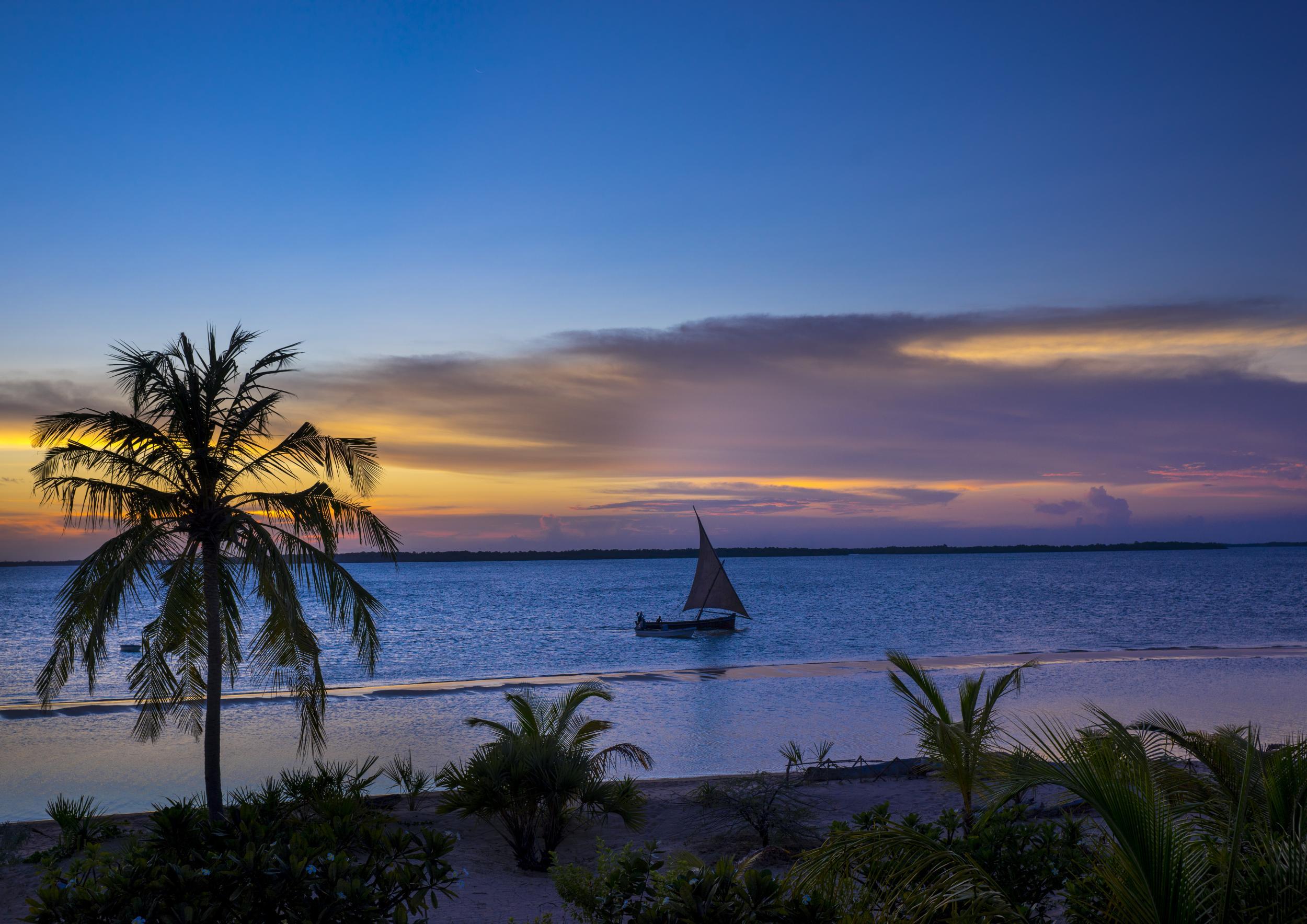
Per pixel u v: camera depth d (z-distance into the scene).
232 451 14.80
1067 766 5.56
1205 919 5.06
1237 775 7.28
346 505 15.00
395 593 160.25
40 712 33.09
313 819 10.74
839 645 61.50
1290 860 5.20
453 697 36.75
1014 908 5.61
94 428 13.73
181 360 14.48
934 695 12.41
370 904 5.89
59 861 12.59
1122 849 5.12
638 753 16.77
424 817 16.36
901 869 5.91
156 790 21.80
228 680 41.00
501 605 119.38
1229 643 57.28
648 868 6.38
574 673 45.56
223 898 5.75
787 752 25.31
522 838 14.17
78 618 13.61
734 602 71.62
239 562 14.95
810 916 5.57
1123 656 48.31
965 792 11.19
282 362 14.91
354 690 38.50
